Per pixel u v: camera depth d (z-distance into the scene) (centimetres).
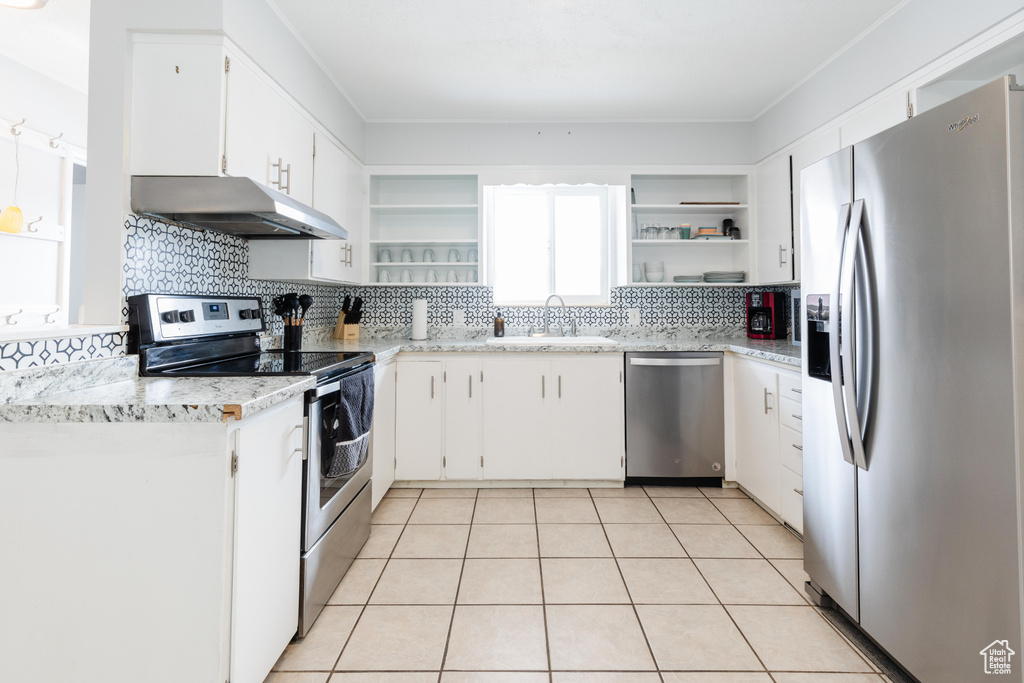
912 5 207
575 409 300
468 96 301
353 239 310
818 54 255
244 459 120
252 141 191
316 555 166
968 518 113
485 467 299
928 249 121
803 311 177
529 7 216
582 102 310
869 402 141
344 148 295
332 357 217
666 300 365
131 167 170
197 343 187
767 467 257
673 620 168
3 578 112
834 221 157
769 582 193
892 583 136
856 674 142
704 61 262
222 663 112
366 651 152
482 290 363
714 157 339
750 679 140
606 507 271
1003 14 169
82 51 269
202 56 171
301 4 210
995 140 104
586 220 371
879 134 136
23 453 112
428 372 298
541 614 172
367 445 209
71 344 142
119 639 112
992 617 108
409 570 202
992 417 107
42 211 306
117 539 112
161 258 183
